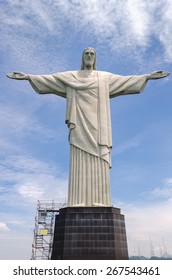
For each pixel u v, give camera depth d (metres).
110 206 23.28
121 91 27.97
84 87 26.97
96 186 24.33
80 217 22.48
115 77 28.16
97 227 22.17
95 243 21.64
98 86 27.16
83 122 25.97
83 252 21.34
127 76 28.27
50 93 28.36
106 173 24.81
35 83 27.59
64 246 21.52
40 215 50.28
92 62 28.47
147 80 28.22
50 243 48.72
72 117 26.17
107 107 26.83
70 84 27.20
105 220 22.42
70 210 22.94
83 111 26.31
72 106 26.53
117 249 21.56
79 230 22.06
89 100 26.64
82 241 21.70
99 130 25.78
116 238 21.97
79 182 24.44
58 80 27.81
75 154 25.38
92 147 25.27
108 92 27.42
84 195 24.11
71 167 25.08
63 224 22.45
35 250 48.50
